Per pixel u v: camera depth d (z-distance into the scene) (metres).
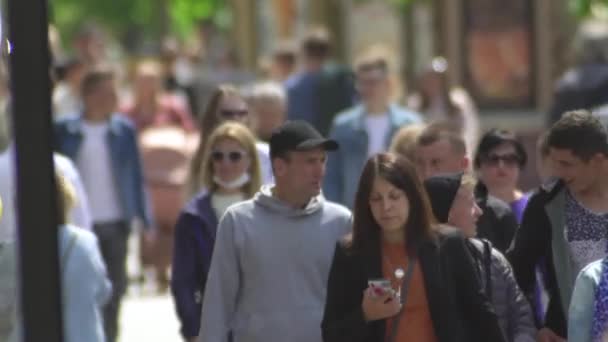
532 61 55.19
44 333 18.19
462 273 21.03
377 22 64.81
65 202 21.50
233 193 26.12
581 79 39.56
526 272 23.17
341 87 41.78
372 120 35.78
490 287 21.83
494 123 55.25
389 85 35.94
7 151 24.03
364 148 35.62
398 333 20.88
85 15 133.38
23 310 18.22
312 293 23.02
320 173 22.98
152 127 47.38
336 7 65.19
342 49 65.00
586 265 22.72
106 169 36.72
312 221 23.06
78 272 21.25
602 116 33.59
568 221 22.84
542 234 23.02
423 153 26.14
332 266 21.38
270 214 23.03
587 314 21.33
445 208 22.38
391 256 21.12
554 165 22.84
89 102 36.66
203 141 28.73
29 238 18.19
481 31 55.50
